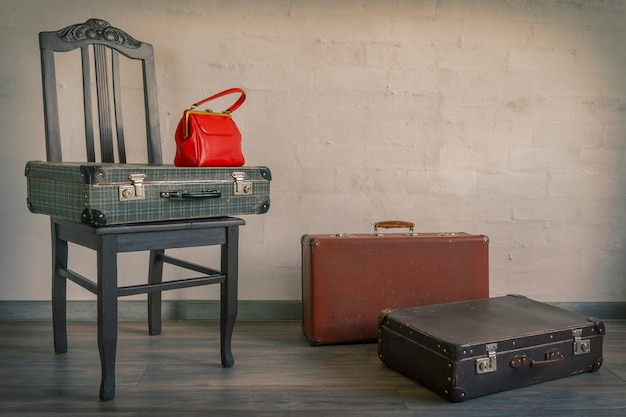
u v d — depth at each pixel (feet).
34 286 9.00
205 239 6.75
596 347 6.95
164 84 8.88
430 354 6.33
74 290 9.02
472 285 8.30
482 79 9.22
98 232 5.93
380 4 9.02
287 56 9.00
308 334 8.03
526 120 9.31
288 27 8.96
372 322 8.03
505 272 9.50
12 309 8.95
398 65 9.12
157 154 8.15
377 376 6.85
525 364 6.42
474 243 8.30
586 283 9.59
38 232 8.92
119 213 6.06
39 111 8.77
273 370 7.00
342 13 9.00
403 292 8.10
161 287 6.42
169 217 6.44
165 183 6.37
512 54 9.21
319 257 7.83
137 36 8.79
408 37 9.09
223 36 8.91
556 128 9.35
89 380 6.58
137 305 9.12
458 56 9.16
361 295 7.98
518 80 9.25
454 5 9.09
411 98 9.18
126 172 6.09
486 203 9.39
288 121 9.09
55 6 8.65
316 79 9.05
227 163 7.10
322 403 6.04
